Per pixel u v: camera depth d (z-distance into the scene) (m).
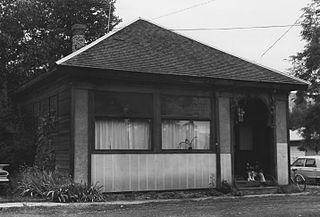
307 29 28.28
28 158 19.58
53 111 17.77
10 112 21.17
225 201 15.48
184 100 17.56
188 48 19.50
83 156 15.63
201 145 17.88
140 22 19.78
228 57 20.05
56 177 15.67
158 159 16.84
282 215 11.96
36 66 24.45
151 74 16.48
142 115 16.73
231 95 18.44
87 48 16.64
